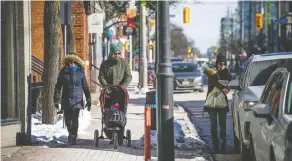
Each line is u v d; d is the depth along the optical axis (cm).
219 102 2819
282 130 1603
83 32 5859
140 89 7644
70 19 3416
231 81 2805
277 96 1869
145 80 7681
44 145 2858
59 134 3114
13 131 2805
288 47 13400
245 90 2616
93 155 2620
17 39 2838
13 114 2833
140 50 7675
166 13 1922
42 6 5772
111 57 2858
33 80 4053
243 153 2456
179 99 6719
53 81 3394
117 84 2816
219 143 2977
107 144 2945
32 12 5759
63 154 2622
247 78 2777
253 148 2125
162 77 1925
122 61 2858
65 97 2861
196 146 2970
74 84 2842
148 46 12006
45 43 3378
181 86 7888
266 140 1791
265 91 2180
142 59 7662
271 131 1728
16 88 2839
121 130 2841
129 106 5584
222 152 2845
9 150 2688
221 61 2903
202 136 3584
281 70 1989
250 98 2398
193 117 4712
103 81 2827
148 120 2227
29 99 2898
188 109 5412
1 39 2800
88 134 3325
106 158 2553
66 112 2870
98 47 8612
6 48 2812
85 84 2891
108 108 2822
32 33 5762
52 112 3422
